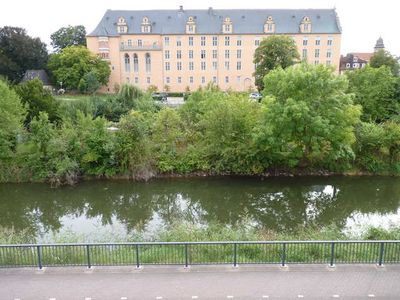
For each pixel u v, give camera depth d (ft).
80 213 86.48
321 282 37.60
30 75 288.92
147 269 40.47
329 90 102.12
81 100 145.28
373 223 75.46
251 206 88.63
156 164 111.24
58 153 105.19
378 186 102.68
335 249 43.50
